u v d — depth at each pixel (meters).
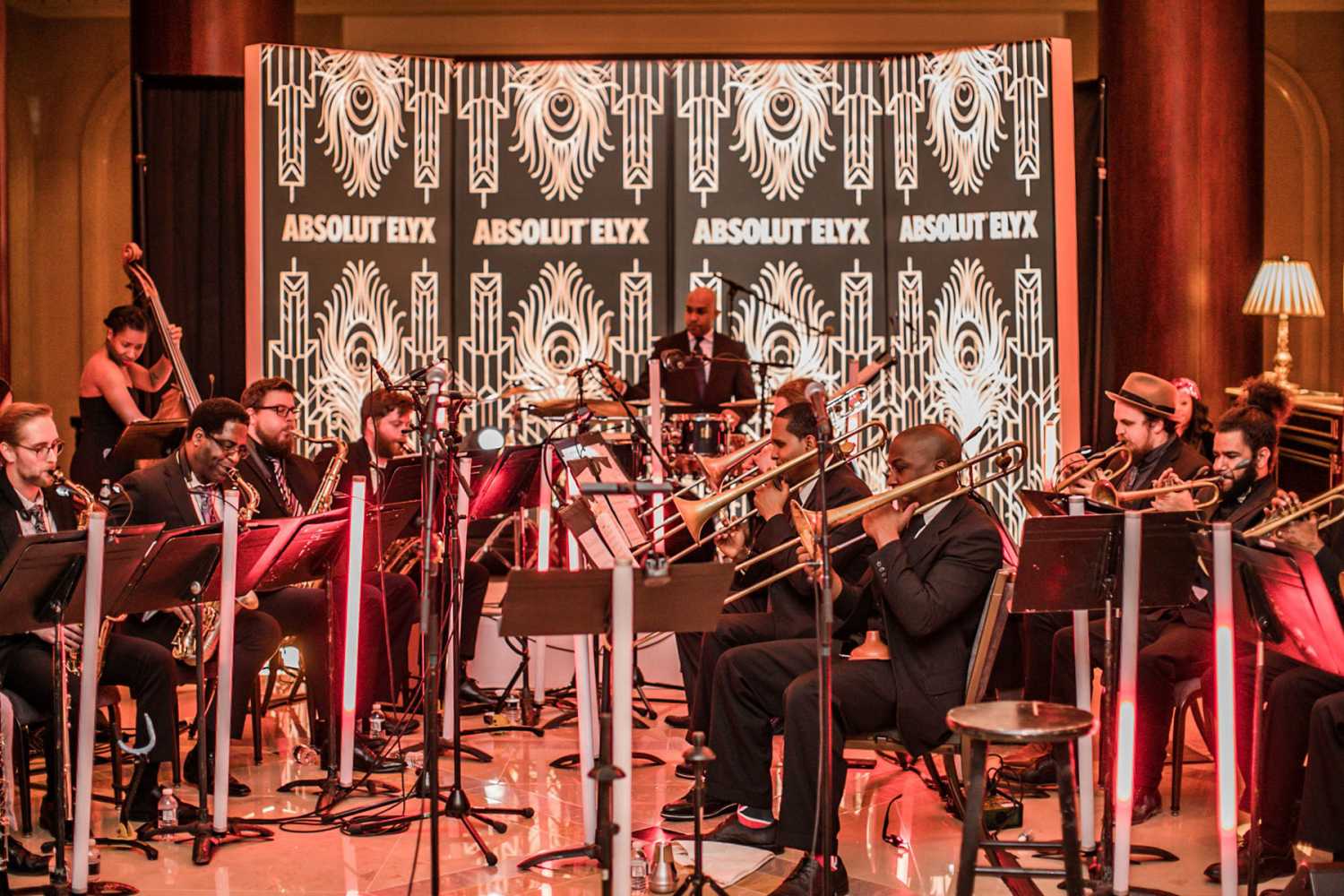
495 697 6.66
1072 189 7.39
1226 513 5.08
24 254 11.85
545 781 5.42
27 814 4.82
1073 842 3.50
